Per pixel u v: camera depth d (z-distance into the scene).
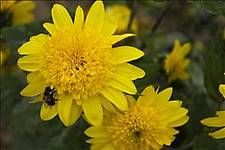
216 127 0.46
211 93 0.51
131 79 0.43
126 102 0.42
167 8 0.58
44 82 0.43
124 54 0.43
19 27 0.53
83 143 0.55
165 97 0.45
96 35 0.43
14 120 0.62
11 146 0.75
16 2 0.57
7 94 0.66
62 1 0.54
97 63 0.42
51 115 0.44
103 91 0.43
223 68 0.50
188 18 0.72
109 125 0.45
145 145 0.45
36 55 0.43
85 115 0.43
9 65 0.65
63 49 0.43
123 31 0.59
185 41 0.69
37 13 0.79
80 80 0.42
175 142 0.55
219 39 0.50
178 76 0.56
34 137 0.61
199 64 0.64
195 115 0.54
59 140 0.55
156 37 0.68
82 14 0.44
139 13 0.73
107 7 0.62
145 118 0.45
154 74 0.48
